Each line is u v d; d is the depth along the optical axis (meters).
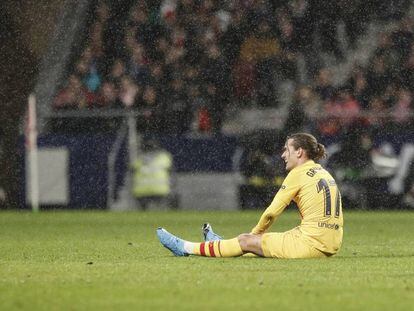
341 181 86.81
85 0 106.44
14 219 74.69
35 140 86.56
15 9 95.50
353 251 43.94
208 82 99.06
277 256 36.59
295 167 36.72
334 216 36.59
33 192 85.88
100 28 103.12
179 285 28.59
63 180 87.81
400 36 101.25
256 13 103.25
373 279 30.20
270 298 25.81
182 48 101.19
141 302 25.20
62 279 30.47
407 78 98.75
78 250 45.06
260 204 87.88
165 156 88.06
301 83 100.44
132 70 99.44
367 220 73.12
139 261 37.03
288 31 103.19
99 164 87.81
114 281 29.73
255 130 87.94
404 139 86.62
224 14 103.62
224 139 87.88
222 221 72.50
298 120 88.00
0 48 94.06
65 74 100.56
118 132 91.00
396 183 86.69
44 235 57.41
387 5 105.56
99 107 96.38
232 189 87.81
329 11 104.44
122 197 87.94
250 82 98.94
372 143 86.75
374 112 89.31
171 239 38.34
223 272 32.03
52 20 99.75
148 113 88.69
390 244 49.75
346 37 105.00
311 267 33.56
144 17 103.81
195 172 88.12
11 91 93.00
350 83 97.19
